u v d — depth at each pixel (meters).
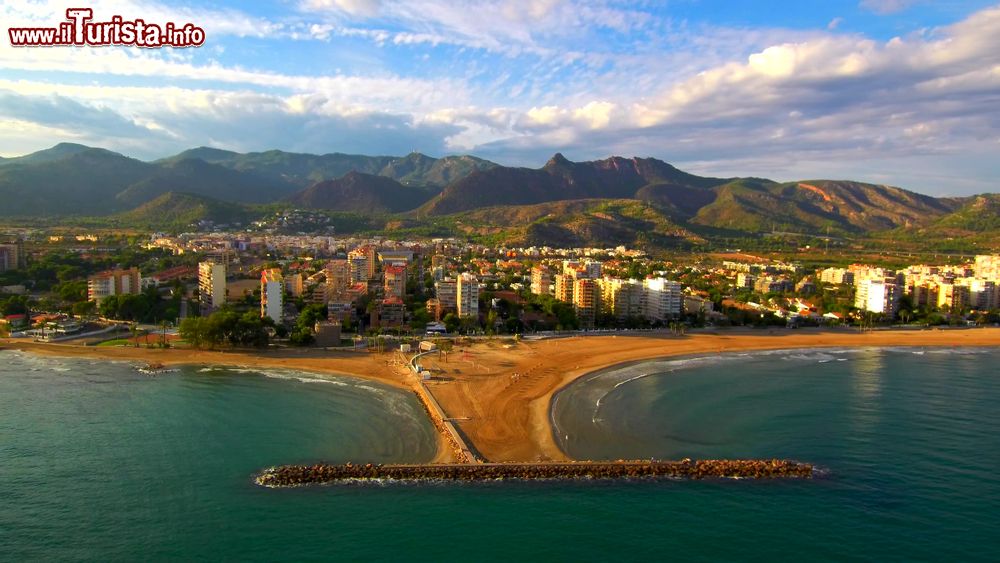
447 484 124.88
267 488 121.94
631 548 104.75
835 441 150.12
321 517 112.44
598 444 146.62
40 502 116.00
